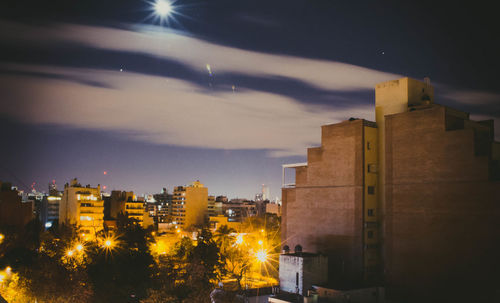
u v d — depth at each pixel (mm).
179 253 80812
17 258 77375
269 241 100875
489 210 47469
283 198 77188
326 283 59125
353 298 54031
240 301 54531
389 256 57531
